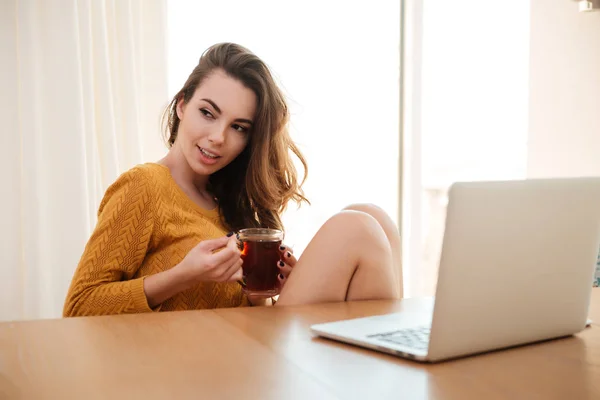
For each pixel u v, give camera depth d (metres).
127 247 1.52
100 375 0.77
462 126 4.23
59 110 2.62
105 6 2.76
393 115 3.72
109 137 2.73
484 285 0.85
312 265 1.35
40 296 2.60
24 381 0.75
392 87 3.71
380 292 1.38
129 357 0.85
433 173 4.54
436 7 4.02
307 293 1.33
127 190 1.55
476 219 0.83
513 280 0.89
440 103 4.22
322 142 3.55
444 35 4.09
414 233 3.72
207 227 1.69
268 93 1.74
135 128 2.81
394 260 1.67
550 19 3.40
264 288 1.42
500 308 0.88
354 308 1.21
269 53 3.33
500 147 4.07
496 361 0.86
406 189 3.74
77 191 2.64
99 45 2.71
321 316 1.13
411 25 3.66
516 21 3.92
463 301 0.83
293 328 1.03
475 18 4.06
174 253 1.60
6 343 0.92
